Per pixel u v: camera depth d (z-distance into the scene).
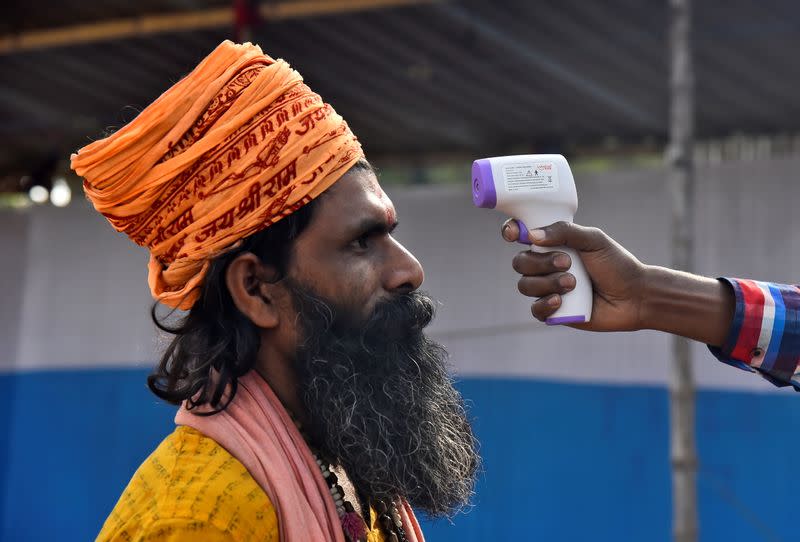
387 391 1.74
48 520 9.56
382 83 8.80
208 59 1.66
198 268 1.70
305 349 1.73
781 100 8.62
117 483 9.39
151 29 8.03
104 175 1.67
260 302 1.72
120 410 9.41
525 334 8.20
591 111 9.20
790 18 7.05
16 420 9.69
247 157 1.64
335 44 8.12
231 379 1.67
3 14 8.14
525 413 8.16
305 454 1.68
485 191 1.82
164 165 1.65
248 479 1.56
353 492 1.86
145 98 9.54
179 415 1.67
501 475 8.20
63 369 9.57
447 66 8.32
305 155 1.67
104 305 9.50
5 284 9.77
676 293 1.91
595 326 1.93
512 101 9.05
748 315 1.92
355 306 1.74
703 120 9.23
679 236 6.06
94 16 8.12
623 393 7.87
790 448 7.29
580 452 7.96
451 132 10.04
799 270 7.37
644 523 7.73
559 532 7.98
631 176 7.96
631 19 7.19
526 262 1.84
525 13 7.25
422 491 1.80
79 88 9.45
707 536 7.47
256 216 1.65
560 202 1.84
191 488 1.53
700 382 7.56
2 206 9.81
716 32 7.31
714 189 7.65
